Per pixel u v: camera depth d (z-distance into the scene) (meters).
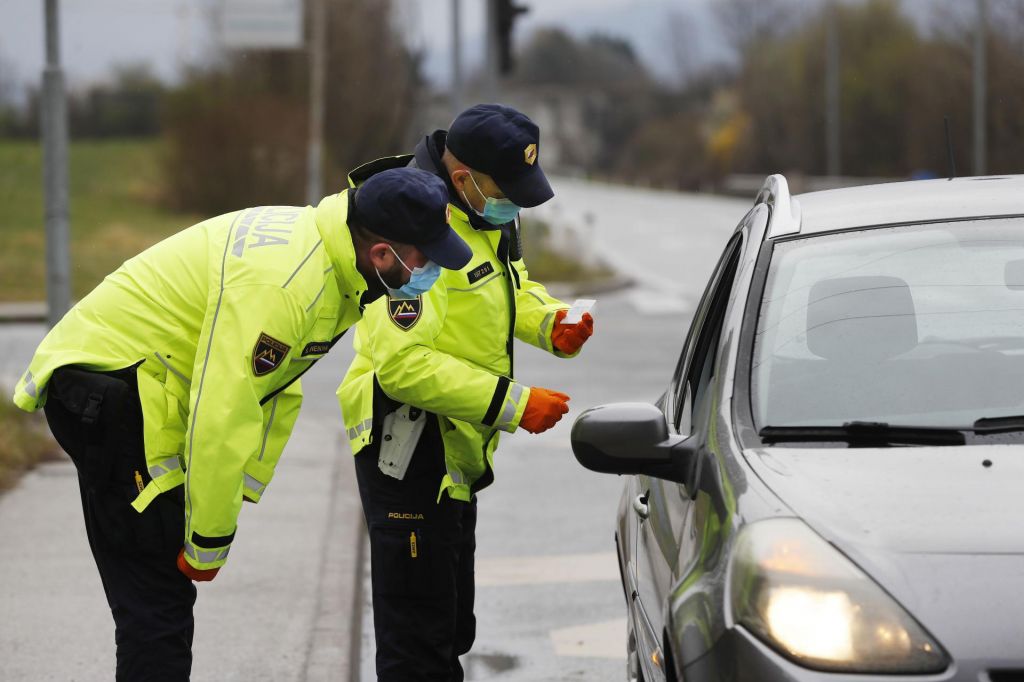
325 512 25.45
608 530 25.05
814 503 9.62
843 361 11.47
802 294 12.18
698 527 10.51
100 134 164.88
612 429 11.19
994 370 11.23
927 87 137.00
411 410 14.04
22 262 83.44
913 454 10.25
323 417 36.78
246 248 12.13
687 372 13.77
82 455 12.23
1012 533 9.09
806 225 13.14
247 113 106.06
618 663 18.28
